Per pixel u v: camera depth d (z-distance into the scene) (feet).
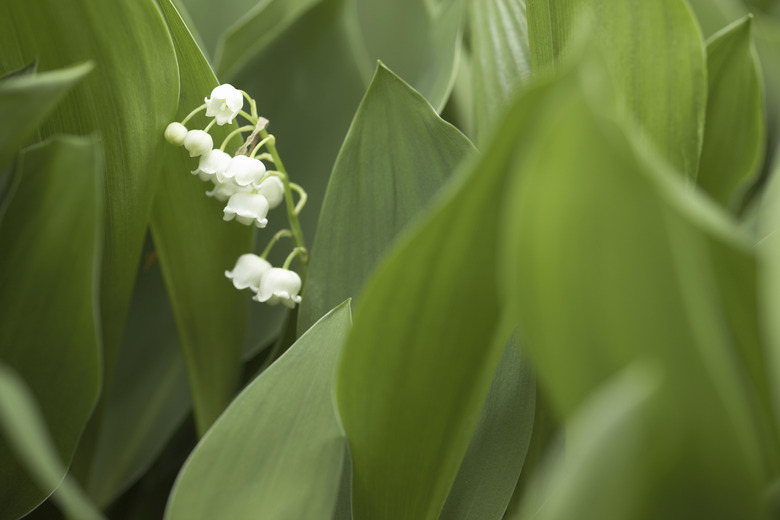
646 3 1.16
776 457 0.99
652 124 1.19
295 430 1.09
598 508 0.79
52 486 0.88
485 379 1.06
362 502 1.10
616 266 0.84
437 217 1.00
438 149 1.19
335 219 1.20
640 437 0.77
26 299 1.09
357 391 1.05
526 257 0.84
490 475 1.15
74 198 1.07
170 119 1.16
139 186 1.17
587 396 0.91
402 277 1.01
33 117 1.05
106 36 1.12
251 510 1.08
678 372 0.84
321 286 1.19
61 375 1.10
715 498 0.90
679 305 0.82
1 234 1.08
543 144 0.76
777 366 0.88
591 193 0.80
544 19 1.19
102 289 1.20
